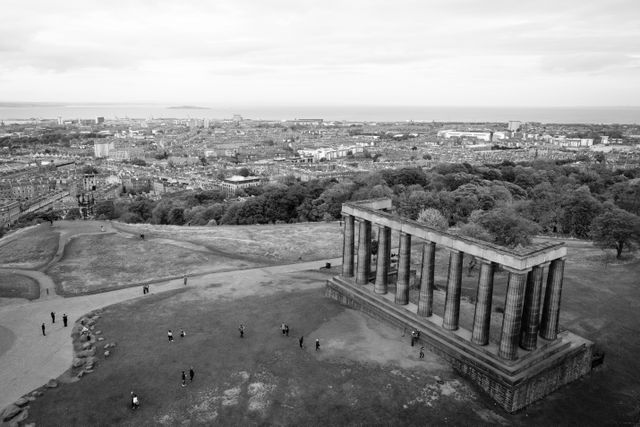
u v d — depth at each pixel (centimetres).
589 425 6731
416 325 8719
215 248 15288
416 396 7144
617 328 9500
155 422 6556
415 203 19100
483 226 13888
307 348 8469
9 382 7488
